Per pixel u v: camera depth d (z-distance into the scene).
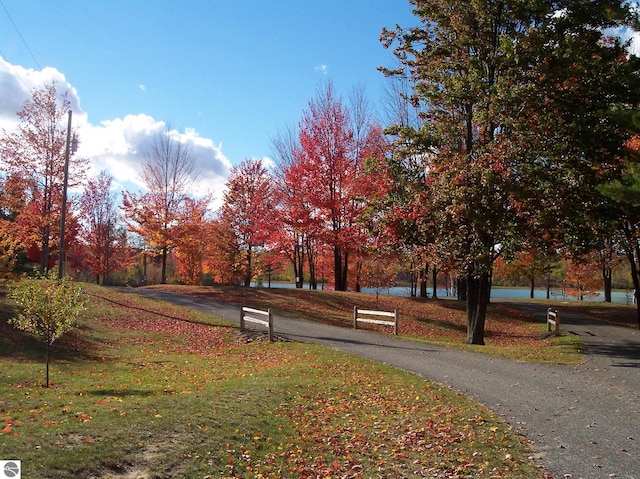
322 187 31.58
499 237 17.50
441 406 9.32
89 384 10.75
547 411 8.94
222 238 39.62
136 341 17.67
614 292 78.75
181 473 5.80
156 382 11.35
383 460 6.88
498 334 25.83
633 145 18.16
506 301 44.53
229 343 18.05
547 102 16.31
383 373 12.24
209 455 6.36
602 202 16.05
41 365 12.72
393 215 18.47
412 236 18.47
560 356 15.22
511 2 16.38
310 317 24.48
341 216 31.50
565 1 16.38
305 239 34.44
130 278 58.41
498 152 16.22
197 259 47.19
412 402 9.70
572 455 6.78
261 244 37.06
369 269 30.00
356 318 21.80
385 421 8.59
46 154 25.77
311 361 13.88
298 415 8.65
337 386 10.91
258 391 9.78
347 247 31.86
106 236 43.81
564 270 46.31
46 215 26.02
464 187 16.30
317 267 47.16
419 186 18.75
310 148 31.45
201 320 21.69
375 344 17.03
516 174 16.39
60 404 8.17
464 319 29.39
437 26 19.00
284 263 43.41
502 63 16.92
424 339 19.59
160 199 38.84
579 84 16.23
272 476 6.12
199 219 39.75
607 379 11.71
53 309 10.25
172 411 7.76
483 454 6.91
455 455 6.96
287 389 10.23
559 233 17.36
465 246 18.39
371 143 32.00
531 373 12.40
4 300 19.41
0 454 5.46
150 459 5.98
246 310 19.19
